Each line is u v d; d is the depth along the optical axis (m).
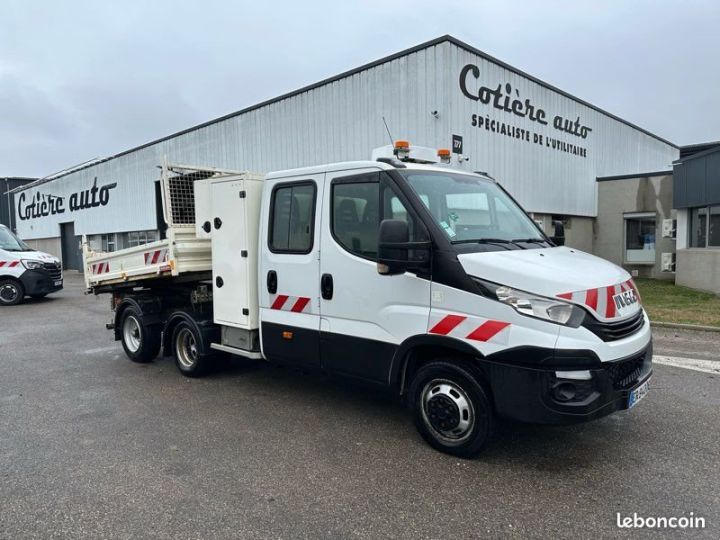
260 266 5.47
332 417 5.18
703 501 3.50
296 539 3.14
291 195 5.14
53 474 4.04
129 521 3.36
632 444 4.40
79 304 14.74
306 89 15.50
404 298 4.28
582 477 3.85
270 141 17.02
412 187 4.35
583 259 4.41
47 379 6.78
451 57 12.41
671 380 6.13
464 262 3.97
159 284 7.45
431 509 3.45
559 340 3.61
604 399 3.68
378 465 4.10
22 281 14.62
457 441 4.16
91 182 28.92
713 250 13.29
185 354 6.80
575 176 18.27
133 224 25.73
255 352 5.69
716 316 9.75
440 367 4.16
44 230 34.59
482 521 3.30
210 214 5.97
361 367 4.65
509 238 4.70
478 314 3.89
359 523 3.30
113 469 4.11
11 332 10.40
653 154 24.58
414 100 12.88
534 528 3.22
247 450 4.42
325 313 4.86
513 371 3.77
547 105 16.53
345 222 4.69
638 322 4.13
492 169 14.09
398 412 5.29
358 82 14.06
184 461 4.23
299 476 3.94
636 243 18.64
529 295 3.71
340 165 4.75
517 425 4.84
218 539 3.15
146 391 6.17
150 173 24.05
